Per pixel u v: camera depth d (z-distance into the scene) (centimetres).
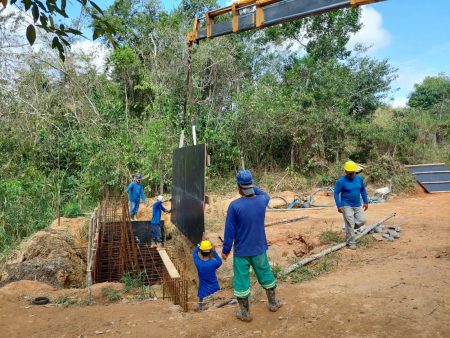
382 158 1809
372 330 441
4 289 689
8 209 1405
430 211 1194
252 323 481
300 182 1908
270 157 2142
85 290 711
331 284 593
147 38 2344
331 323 465
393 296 524
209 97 2278
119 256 1109
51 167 1953
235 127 2094
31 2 287
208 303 655
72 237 1188
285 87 2305
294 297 546
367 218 1106
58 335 499
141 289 757
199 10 2567
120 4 2367
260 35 2625
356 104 2341
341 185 796
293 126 2030
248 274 475
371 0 527
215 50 2233
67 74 2030
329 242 883
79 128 2000
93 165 1833
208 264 680
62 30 311
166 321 510
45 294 678
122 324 515
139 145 1967
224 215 1340
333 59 2344
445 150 2125
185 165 1140
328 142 2042
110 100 2145
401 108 2397
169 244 1353
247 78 2466
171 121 1995
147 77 2150
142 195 1425
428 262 669
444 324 441
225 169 2097
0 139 1847
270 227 1084
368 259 723
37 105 1984
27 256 1019
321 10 576
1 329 522
